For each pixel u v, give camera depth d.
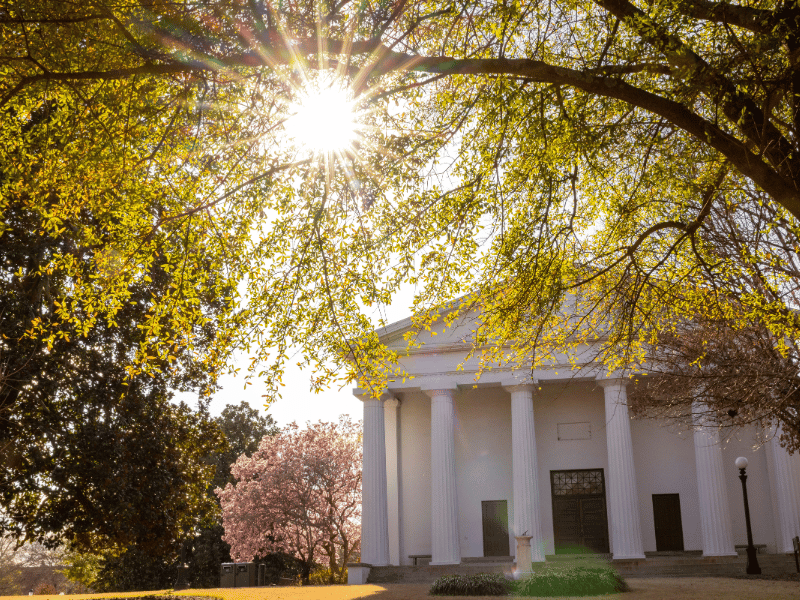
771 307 12.69
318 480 56.03
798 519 34.72
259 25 9.13
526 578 24.56
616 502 36.25
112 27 9.03
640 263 12.88
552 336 13.82
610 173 12.16
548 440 42.09
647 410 26.62
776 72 8.92
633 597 21.27
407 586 31.50
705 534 35.19
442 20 10.38
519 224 11.33
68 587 94.69
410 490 42.38
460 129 11.08
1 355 20.62
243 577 42.00
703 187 11.22
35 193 10.16
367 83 9.98
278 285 11.19
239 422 74.88
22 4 8.69
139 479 24.86
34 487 22.98
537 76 9.31
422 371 40.06
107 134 9.34
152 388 26.25
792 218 12.77
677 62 8.82
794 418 20.52
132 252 10.28
